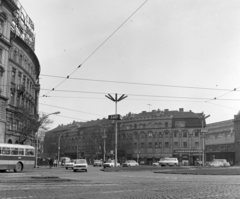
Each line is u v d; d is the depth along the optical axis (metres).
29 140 61.16
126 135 115.06
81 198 11.31
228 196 12.05
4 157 33.28
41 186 15.88
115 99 44.69
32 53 63.25
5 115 48.28
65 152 142.00
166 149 105.19
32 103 66.50
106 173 33.44
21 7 58.31
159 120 107.88
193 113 106.31
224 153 102.19
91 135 122.94
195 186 16.36
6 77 48.72
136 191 13.82
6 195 12.04
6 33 48.78
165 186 16.36
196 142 101.94
